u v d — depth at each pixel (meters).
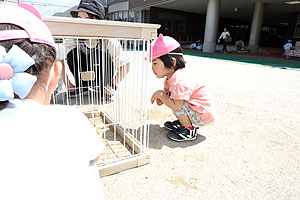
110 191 1.23
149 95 3.25
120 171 1.42
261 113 2.66
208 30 14.45
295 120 2.46
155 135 1.97
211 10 14.14
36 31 0.56
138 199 1.18
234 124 2.30
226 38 14.44
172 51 1.79
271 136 2.03
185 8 18.78
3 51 0.48
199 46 17.11
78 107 2.56
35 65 0.56
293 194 1.27
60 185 0.54
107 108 2.57
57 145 0.57
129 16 20.14
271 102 3.16
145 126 1.49
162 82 4.15
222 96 3.42
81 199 0.56
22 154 0.52
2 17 0.52
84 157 0.61
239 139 1.96
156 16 18.69
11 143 0.52
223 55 12.32
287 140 1.96
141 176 1.38
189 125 1.93
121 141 1.83
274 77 5.36
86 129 0.65
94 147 0.65
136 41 1.65
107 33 1.18
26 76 0.51
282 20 23.39
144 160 1.50
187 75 1.82
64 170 0.55
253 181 1.38
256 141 1.93
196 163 1.55
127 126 2.10
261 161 1.61
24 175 0.51
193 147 1.78
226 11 19.41
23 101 0.58
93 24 1.13
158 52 1.72
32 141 0.54
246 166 1.54
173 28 20.05
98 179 0.72
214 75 5.36
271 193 1.27
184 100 1.82
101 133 1.96
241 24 25.70
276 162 1.60
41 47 0.57
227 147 1.80
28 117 0.56
